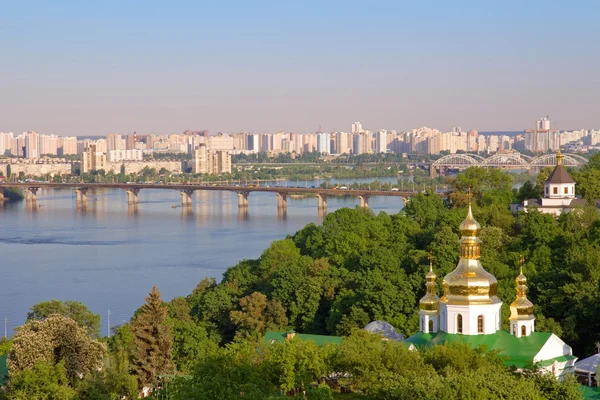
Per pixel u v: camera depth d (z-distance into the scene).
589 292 191.25
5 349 187.12
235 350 153.75
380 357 141.38
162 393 165.25
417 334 156.88
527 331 154.00
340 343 159.38
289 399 132.62
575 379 139.25
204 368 140.00
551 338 152.62
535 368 135.50
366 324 198.00
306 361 147.12
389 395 126.19
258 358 155.50
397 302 199.75
